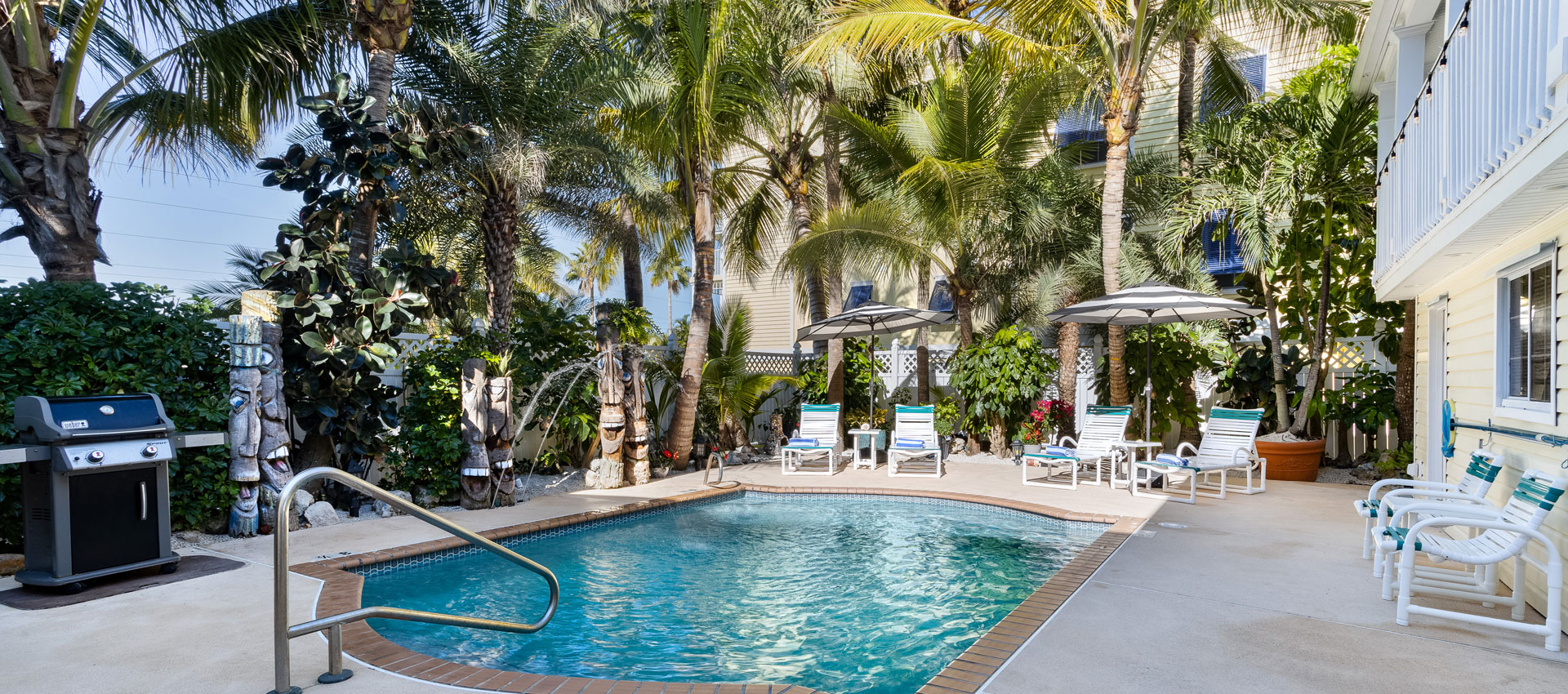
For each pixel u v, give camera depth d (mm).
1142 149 16234
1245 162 10633
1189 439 12188
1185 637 4191
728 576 6164
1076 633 4250
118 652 3982
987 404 12648
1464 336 6531
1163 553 6164
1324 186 10016
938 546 7172
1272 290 11078
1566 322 4402
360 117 7656
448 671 3699
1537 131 3584
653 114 11055
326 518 7379
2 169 6961
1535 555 4801
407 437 8367
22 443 5125
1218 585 5230
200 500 6758
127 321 6691
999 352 12391
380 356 7766
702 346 11414
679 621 5047
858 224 11977
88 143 8289
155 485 5516
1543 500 4125
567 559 6695
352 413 7797
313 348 7328
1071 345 12562
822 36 10594
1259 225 9758
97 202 7523
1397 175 7379
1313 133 10133
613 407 9875
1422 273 6812
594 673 4141
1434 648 4031
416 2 10258
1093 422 10523
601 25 11812
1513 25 3957
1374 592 5070
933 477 10898
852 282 20250
